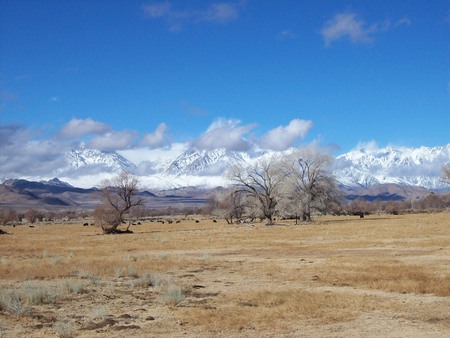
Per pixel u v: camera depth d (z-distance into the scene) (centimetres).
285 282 1953
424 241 3803
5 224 13700
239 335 1128
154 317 1323
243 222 9662
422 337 1077
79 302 1546
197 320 1266
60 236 6762
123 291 1753
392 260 2617
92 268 2409
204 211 17125
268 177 8156
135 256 3127
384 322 1231
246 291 1739
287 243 4153
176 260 2891
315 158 8450
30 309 1414
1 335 1129
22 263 2812
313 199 8519
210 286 1877
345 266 2397
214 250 3722
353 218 10319
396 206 18150
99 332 1163
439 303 1451
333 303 1459
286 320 1269
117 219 7531
